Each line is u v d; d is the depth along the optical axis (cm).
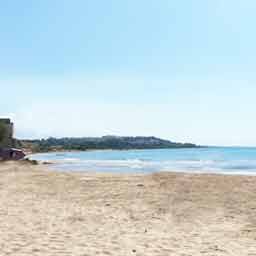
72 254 675
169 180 2097
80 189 1719
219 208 1203
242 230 893
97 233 854
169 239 802
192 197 1446
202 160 6278
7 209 1155
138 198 1427
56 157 8775
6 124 7412
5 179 2247
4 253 672
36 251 690
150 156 9181
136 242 772
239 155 9319
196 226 943
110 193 1571
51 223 955
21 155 5459
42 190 1681
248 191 1606
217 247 736
